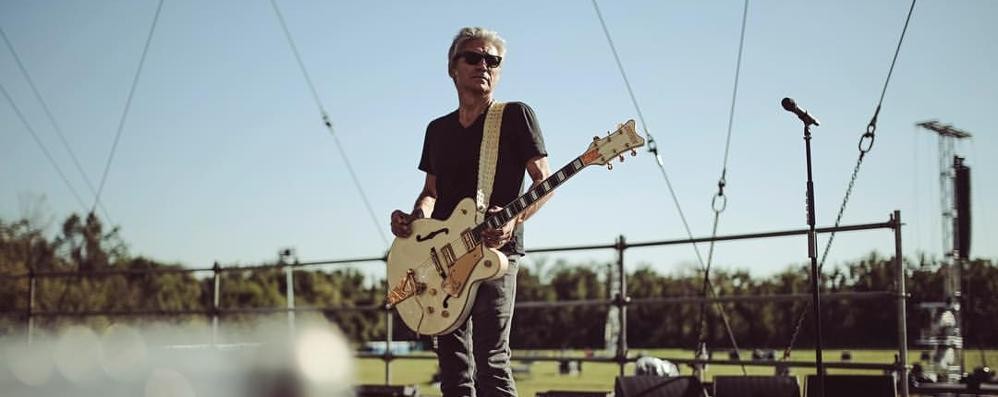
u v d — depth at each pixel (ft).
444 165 14.70
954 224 69.21
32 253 116.98
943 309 76.89
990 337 107.34
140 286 135.03
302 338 11.21
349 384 11.19
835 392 19.34
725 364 22.89
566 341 180.55
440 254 14.11
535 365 103.96
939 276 84.99
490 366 13.65
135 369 14.53
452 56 14.71
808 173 16.79
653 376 20.01
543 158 13.96
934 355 75.46
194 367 12.70
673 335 155.43
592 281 183.32
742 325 142.31
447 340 14.62
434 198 15.70
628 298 25.59
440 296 14.11
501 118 14.16
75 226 120.26
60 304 40.88
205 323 32.32
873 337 117.39
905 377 20.12
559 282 185.68
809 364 21.47
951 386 24.99
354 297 177.17
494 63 14.51
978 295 106.83
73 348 15.52
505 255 13.85
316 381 11.05
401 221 14.62
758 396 19.61
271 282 176.86
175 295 140.77
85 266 122.11
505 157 14.11
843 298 21.49
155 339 14.93
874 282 68.03
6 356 16.17
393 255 14.76
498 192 14.05
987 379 28.12
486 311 13.76
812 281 16.72
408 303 14.52
